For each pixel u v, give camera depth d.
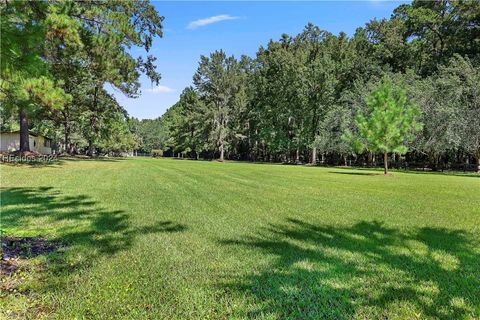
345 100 36.59
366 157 40.53
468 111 24.78
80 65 16.33
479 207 7.95
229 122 51.62
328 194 10.08
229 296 3.00
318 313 2.71
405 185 13.52
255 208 7.47
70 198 8.25
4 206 7.09
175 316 2.63
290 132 45.09
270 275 3.51
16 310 2.69
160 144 83.56
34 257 3.95
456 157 33.91
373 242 4.84
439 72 30.06
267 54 49.50
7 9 4.29
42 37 4.47
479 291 3.15
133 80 19.88
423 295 3.06
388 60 40.28
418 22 37.25
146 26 24.94
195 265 3.79
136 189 10.21
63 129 40.34
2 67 4.30
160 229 5.43
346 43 41.12
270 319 2.61
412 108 20.73
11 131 33.34
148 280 3.33
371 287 3.23
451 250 4.49
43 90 6.48
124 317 2.60
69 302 2.83
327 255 4.21
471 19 33.34
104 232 5.15
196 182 12.82
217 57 50.25
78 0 13.90
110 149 55.62
